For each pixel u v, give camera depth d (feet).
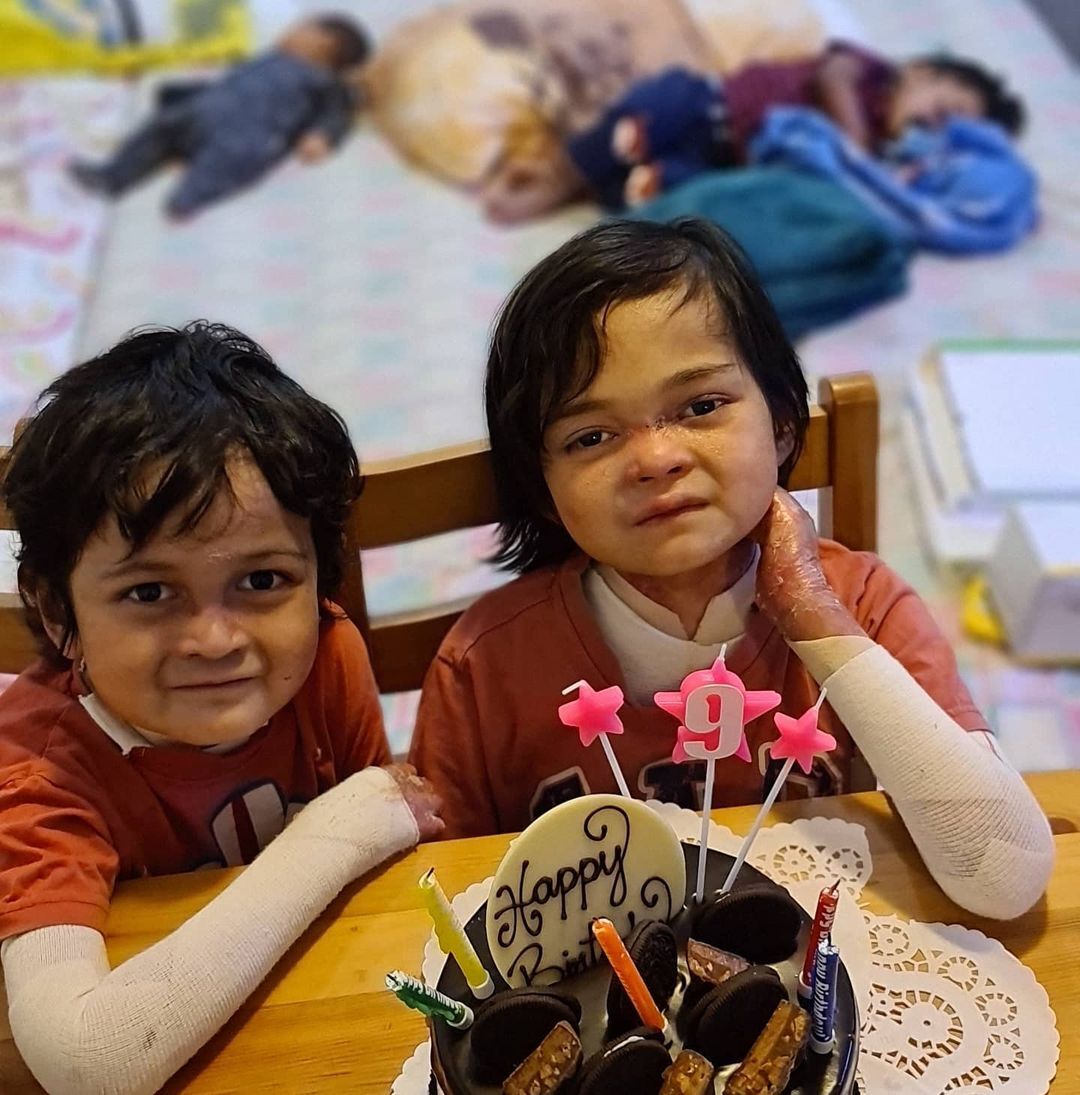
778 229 6.36
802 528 2.64
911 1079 1.93
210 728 2.30
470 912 2.26
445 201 7.32
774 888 1.94
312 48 8.13
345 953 2.22
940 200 6.89
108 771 2.51
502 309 2.64
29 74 8.34
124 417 2.15
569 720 1.99
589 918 1.93
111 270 6.88
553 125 7.43
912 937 2.18
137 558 2.14
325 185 7.52
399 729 4.30
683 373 2.38
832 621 2.49
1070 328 6.21
